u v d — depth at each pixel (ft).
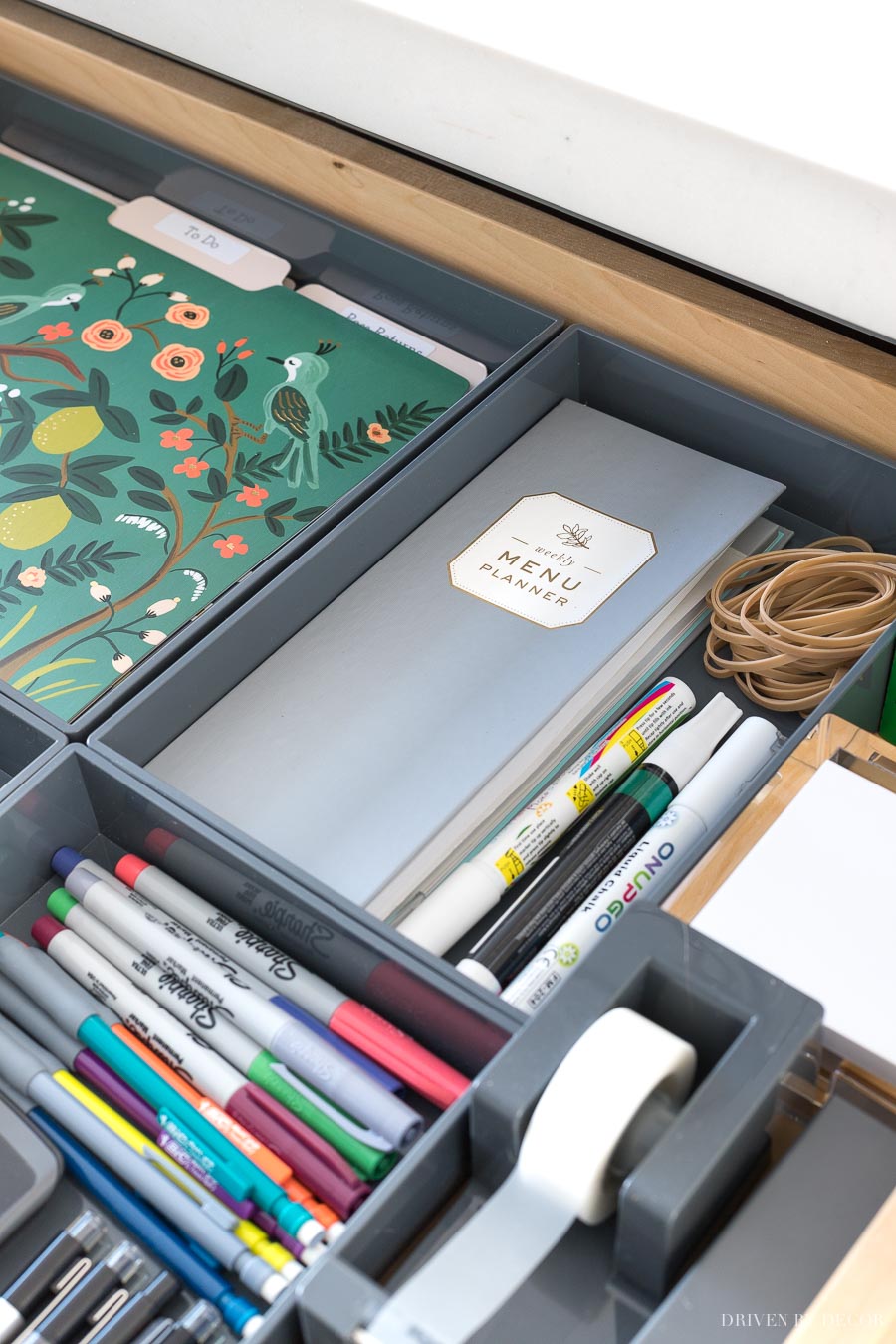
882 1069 2.02
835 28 2.53
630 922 2.05
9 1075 2.38
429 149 3.51
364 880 2.52
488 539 3.08
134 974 2.51
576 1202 1.86
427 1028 2.42
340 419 3.34
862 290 2.89
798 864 2.22
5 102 4.20
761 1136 1.94
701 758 2.74
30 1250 2.24
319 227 3.67
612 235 3.31
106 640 2.90
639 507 3.10
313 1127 2.29
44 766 2.62
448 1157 2.06
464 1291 1.79
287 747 2.75
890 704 2.73
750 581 3.01
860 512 3.13
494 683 2.80
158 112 3.92
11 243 3.84
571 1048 1.93
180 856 2.63
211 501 3.16
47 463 3.26
